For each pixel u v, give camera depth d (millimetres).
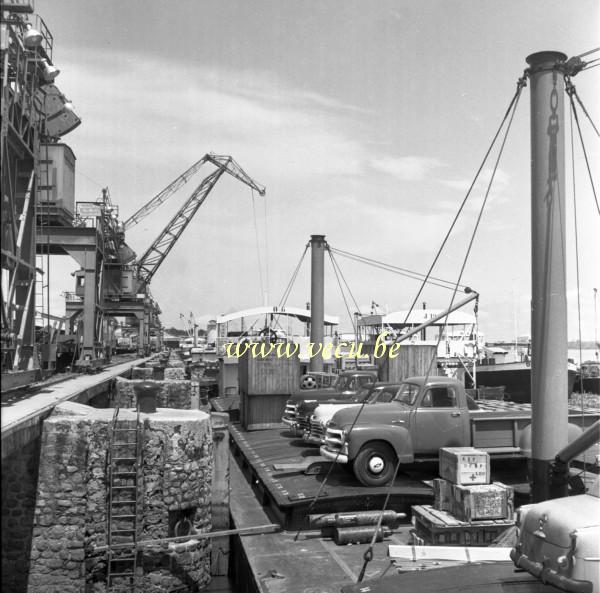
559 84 9453
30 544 9828
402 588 6586
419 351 22906
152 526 10375
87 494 10102
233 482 15523
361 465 11695
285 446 16766
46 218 19734
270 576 8688
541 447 9305
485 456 9625
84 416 10359
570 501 6289
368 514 10508
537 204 9547
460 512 9297
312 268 27375
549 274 9445
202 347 62531
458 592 6348
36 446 9945
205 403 35812
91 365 23500
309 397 18047
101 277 26094
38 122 14938
